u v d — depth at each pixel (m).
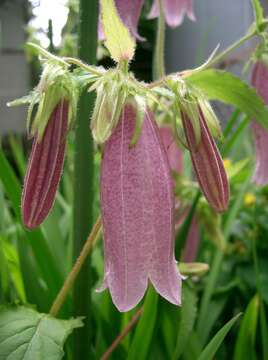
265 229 0.26
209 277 0.21
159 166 0.12
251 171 0.22
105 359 0.16
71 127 0.12
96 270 0.22
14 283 0.18
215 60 0.15
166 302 0.17
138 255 0.12
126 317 0.18
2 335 0.13
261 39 0.16
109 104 0.12
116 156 0.12
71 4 0.34
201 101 0.13
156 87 0.13
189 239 0.21
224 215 0.24
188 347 0.17
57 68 0.12
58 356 0.13
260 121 0.14
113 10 0.12
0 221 0.22
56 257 0.20
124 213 0.12
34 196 0.12
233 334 0.23
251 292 0.24
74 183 0.16
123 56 0.12
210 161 0.13
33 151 0.12
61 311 0.17
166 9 0.22
